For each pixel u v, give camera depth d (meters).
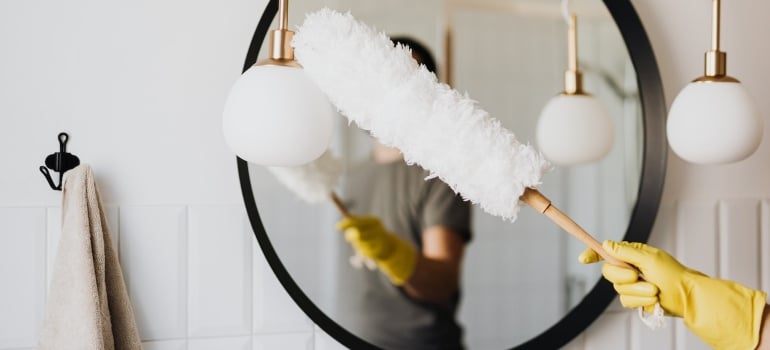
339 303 1.17
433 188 1.35
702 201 1.02
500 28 1.27
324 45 0.59
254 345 0.88
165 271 0.85
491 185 0.60
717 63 0.82
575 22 1.11
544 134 1.21
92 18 0.83
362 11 1.16
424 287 1.23
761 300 0.73
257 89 0.59
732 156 0.78
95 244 0.77
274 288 0.89
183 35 0.86
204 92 0.87
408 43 1.22
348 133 1.25
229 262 0.87
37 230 0.81
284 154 0.60
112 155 0.84
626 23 1.01
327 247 1.15
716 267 1.02
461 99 0.61
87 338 0.74
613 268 0.71
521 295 1.24
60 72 0.82
